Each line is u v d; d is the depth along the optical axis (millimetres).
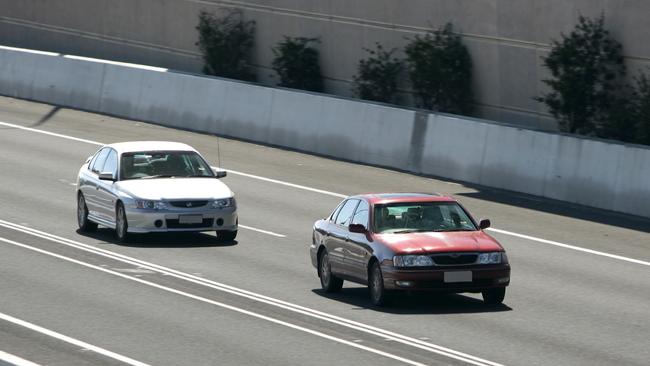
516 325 39344
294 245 57625
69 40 125375
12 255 53281
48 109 107438
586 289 47250
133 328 38250
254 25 106375
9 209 66875
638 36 75625
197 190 57594
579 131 78875
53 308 41625
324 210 68125
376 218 44000
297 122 89438
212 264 51938
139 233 57312
